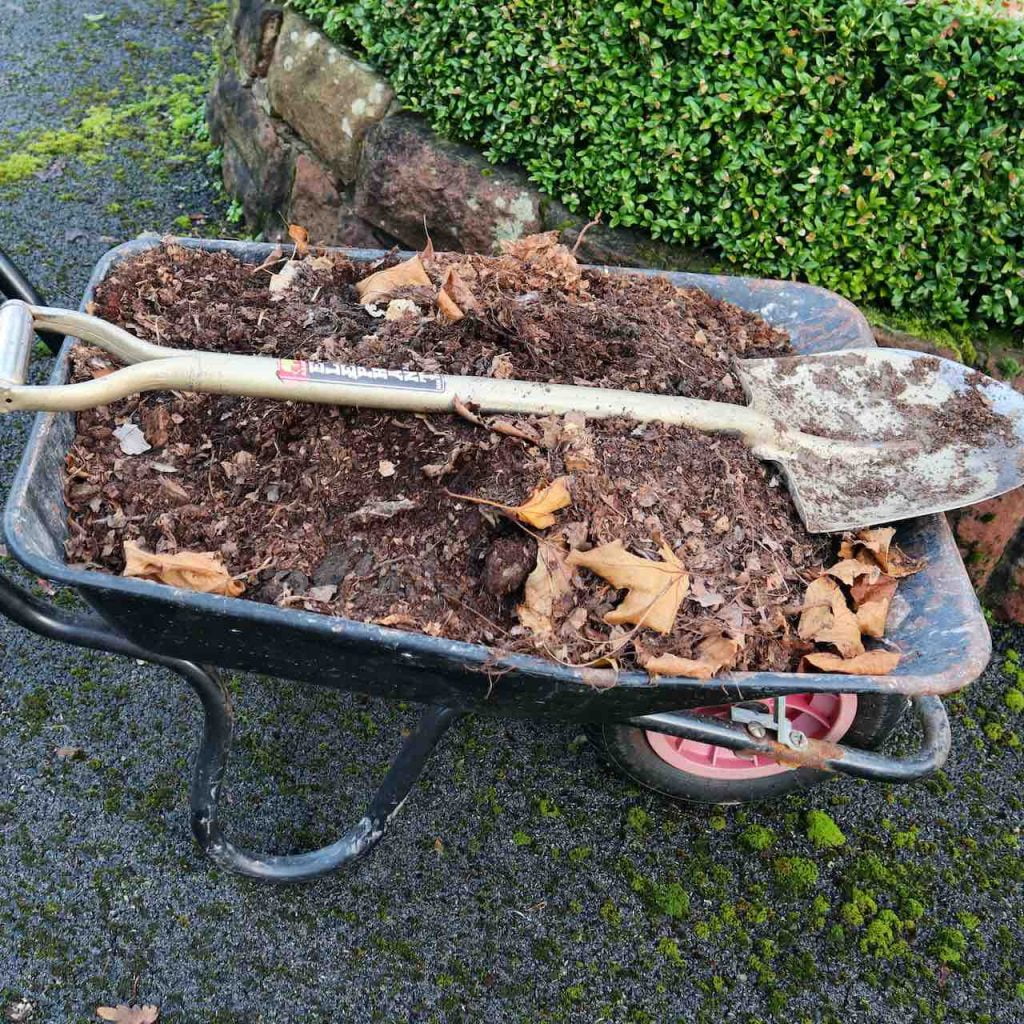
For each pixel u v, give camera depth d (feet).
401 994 4.10
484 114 5.86
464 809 4.66
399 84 6.13
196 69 9.73
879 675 3.45
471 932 4.29
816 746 3.92
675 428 3.84
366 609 3.42
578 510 3.54
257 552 3.53
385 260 4.46
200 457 3.74
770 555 3.74
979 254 5.02
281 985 4.09
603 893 4.45
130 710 4.87
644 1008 4.14
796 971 4.28
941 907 4.54
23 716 4.80
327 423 3.72
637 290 4.53
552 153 5.71
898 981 4.29
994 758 5.10
